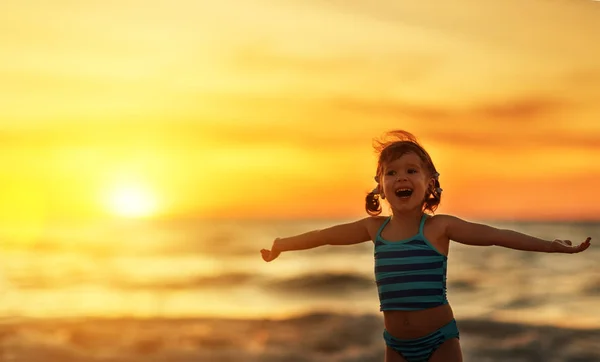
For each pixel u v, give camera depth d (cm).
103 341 608
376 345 658
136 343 610
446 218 259
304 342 657
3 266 705
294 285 882
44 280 741
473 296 824
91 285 789
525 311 756
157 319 685
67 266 784
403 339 254
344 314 750
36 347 573
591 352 633
